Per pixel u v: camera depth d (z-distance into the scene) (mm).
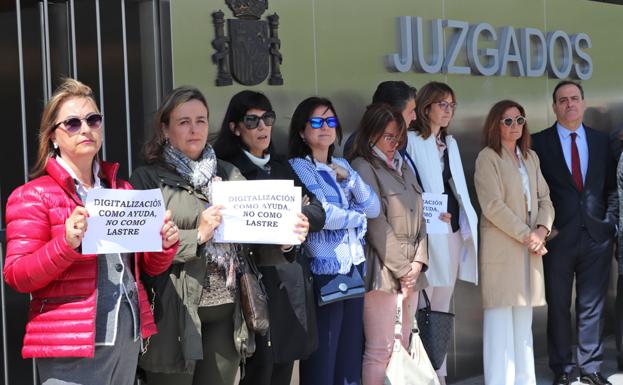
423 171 5852
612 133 7586
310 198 4805
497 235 6156
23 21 4762
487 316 6250
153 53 5102
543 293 6223
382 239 5277
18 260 3381
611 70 8305
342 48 6102
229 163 4441
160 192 3623
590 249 6645
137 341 3689
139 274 3904
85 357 3500
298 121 5070
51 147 3615
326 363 4969
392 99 5711
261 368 4500
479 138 7074
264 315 4172
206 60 5309
